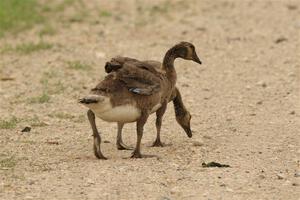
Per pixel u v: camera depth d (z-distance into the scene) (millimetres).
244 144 14602
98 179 12289
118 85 13070
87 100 12594
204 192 11750
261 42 24234
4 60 21969
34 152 14062
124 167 12938
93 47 23562
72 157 13734
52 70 20891
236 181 12281
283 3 29859
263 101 18047
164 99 14359
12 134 15383
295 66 21328
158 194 11648
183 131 15797
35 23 26672
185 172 12711
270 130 15609
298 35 25000
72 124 16250
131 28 26141
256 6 29453
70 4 29797
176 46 14578
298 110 17125
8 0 29125
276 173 12742
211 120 16562
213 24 26734
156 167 12984
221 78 20359
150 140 15117
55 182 12172
